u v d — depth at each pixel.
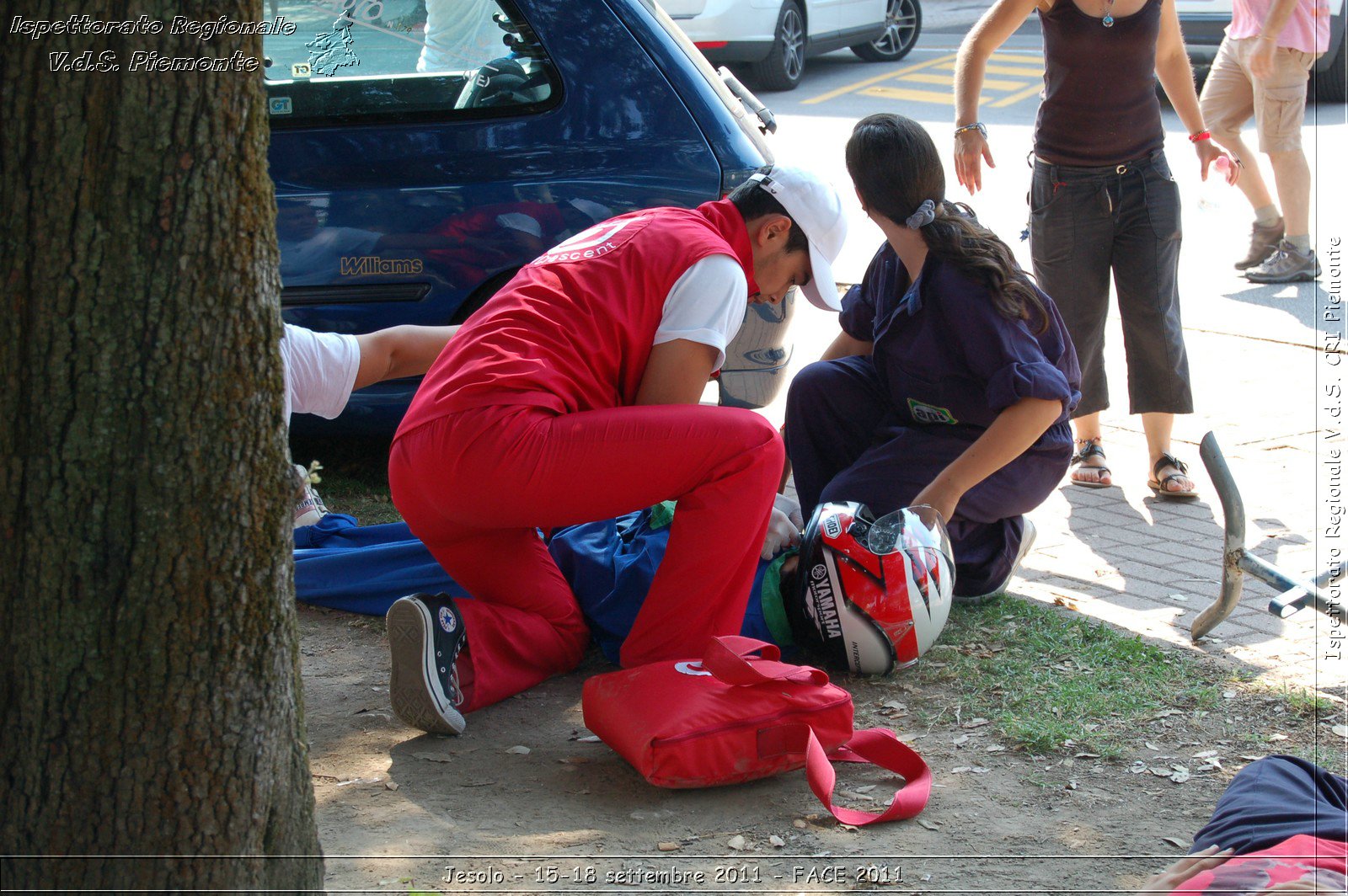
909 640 3.24
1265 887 2.02
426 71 4.38
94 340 1.75
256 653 1.92
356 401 4.69
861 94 13.67
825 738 2.76
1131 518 4.59
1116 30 4.36
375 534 4.04
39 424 1.76
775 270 3.21
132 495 1.79
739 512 2.95
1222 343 6.41
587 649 3.51
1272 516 4.53
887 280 3.67
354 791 2.71
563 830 2.55
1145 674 3.31
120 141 1.72
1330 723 3.04
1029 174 10.01
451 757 2.89
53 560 1.79
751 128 4.52
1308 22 6.96
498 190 4.37
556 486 2.85
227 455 1.84
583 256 3.05
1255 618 3.72
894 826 2.60
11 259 1.73
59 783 1.86
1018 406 3.29
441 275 4.43
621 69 4.35
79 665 1.82
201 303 1.79
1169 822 2.62
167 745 1.86
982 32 4.63
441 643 2.94
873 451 3.70
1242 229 8.40
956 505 3.52
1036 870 2.43
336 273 4.44
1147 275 4.59
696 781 2.69
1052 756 2.90
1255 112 7.20
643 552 3.45
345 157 4.38
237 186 1.80
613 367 3.01
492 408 2.82
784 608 3.43
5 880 1.89
